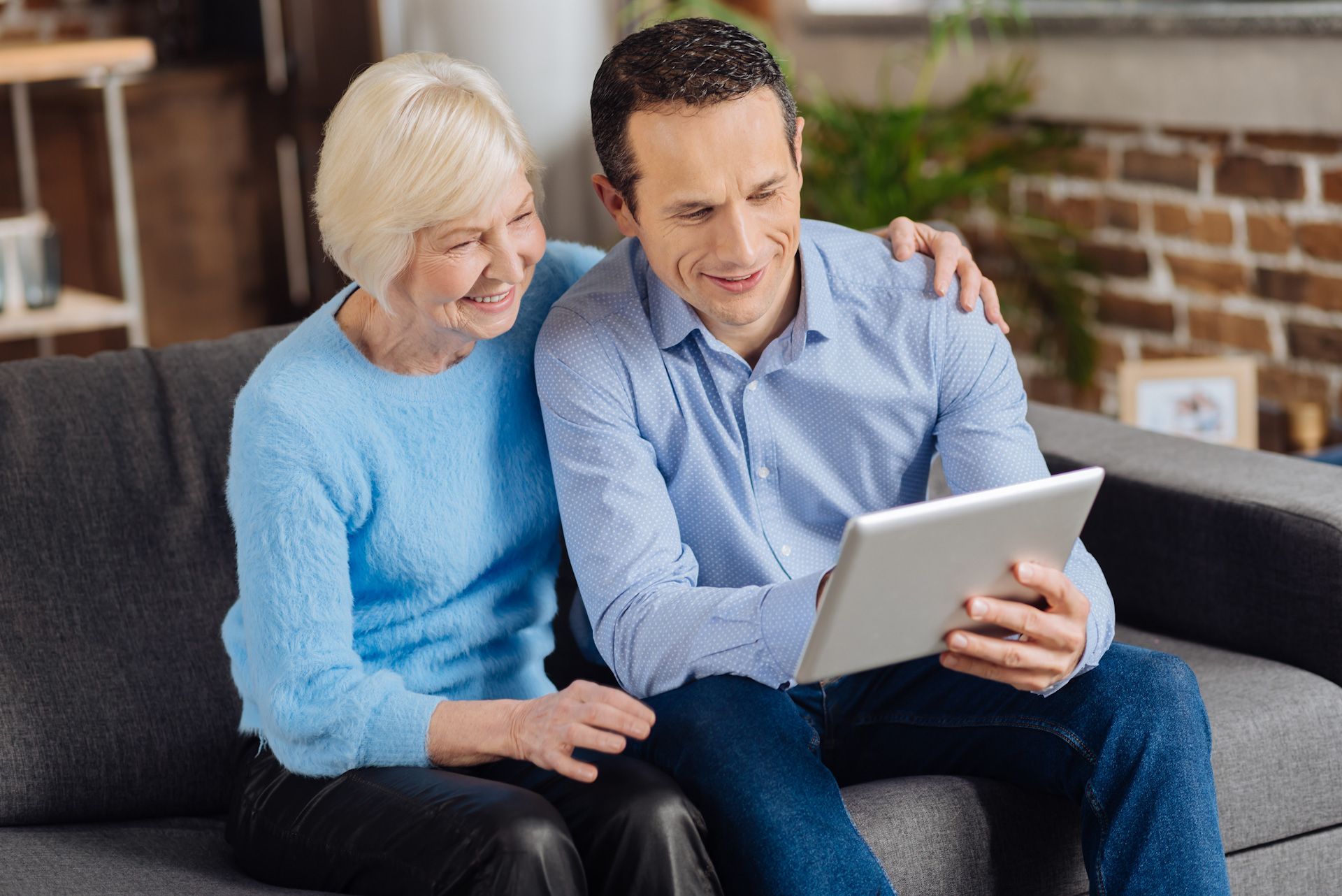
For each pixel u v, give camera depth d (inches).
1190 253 130.0
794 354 63.7
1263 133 121.3
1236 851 65.6
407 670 62.0
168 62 184.7
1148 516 77.1
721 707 58.1
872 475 66.1
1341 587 69.1
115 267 162.9
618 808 52.8
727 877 55.6
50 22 182.4
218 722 68.5
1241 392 106.1
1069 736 58.9
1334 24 111.8
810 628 56.9
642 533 61.6
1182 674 59.2
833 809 55.8
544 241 60.2
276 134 186.1
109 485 69.5
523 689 65.2
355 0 167.8
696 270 59.7
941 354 64.7
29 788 64.7
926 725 63.9
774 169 57.9
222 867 61.6
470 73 58.2
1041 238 141.0
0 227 129.3
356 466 59.2
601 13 145.4
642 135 58.0
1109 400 141.5
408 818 53.5
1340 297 118.0
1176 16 123.8
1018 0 137.3
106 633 67.5
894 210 134.6
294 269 191.2
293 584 57.2
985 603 53.8
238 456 58.8
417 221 56.1
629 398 63.7
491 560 63.1
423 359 61.4
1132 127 132.5
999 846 60.5
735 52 57.6
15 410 69.7
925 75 143.6
